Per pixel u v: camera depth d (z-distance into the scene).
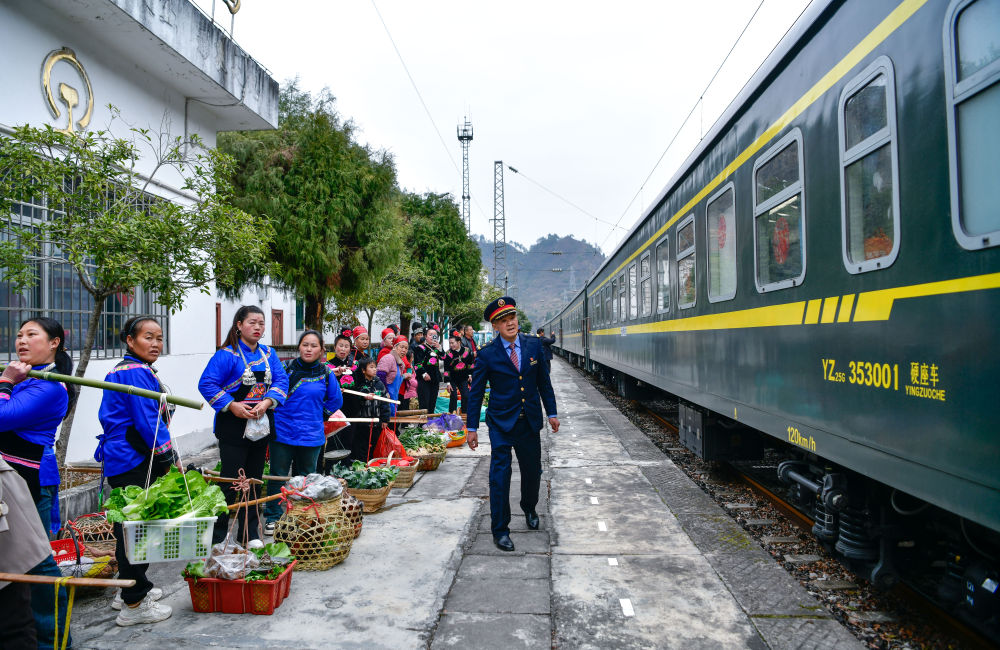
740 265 4.84
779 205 4.07
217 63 7.07
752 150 4.57
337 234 8.69
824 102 3.41
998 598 2.64
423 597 3.42
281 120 9.50
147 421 3.25
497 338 4.55
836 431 3.27
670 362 7.34
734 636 2.95
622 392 13.27
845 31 3.19
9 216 4.25
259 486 4.48
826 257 3.39
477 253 29.39
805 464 4.40
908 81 2.63
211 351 8.34
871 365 2.92
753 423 4.58
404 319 21.78
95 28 5.75
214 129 8.16
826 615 3.16
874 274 2.90
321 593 3.48
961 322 2.28
